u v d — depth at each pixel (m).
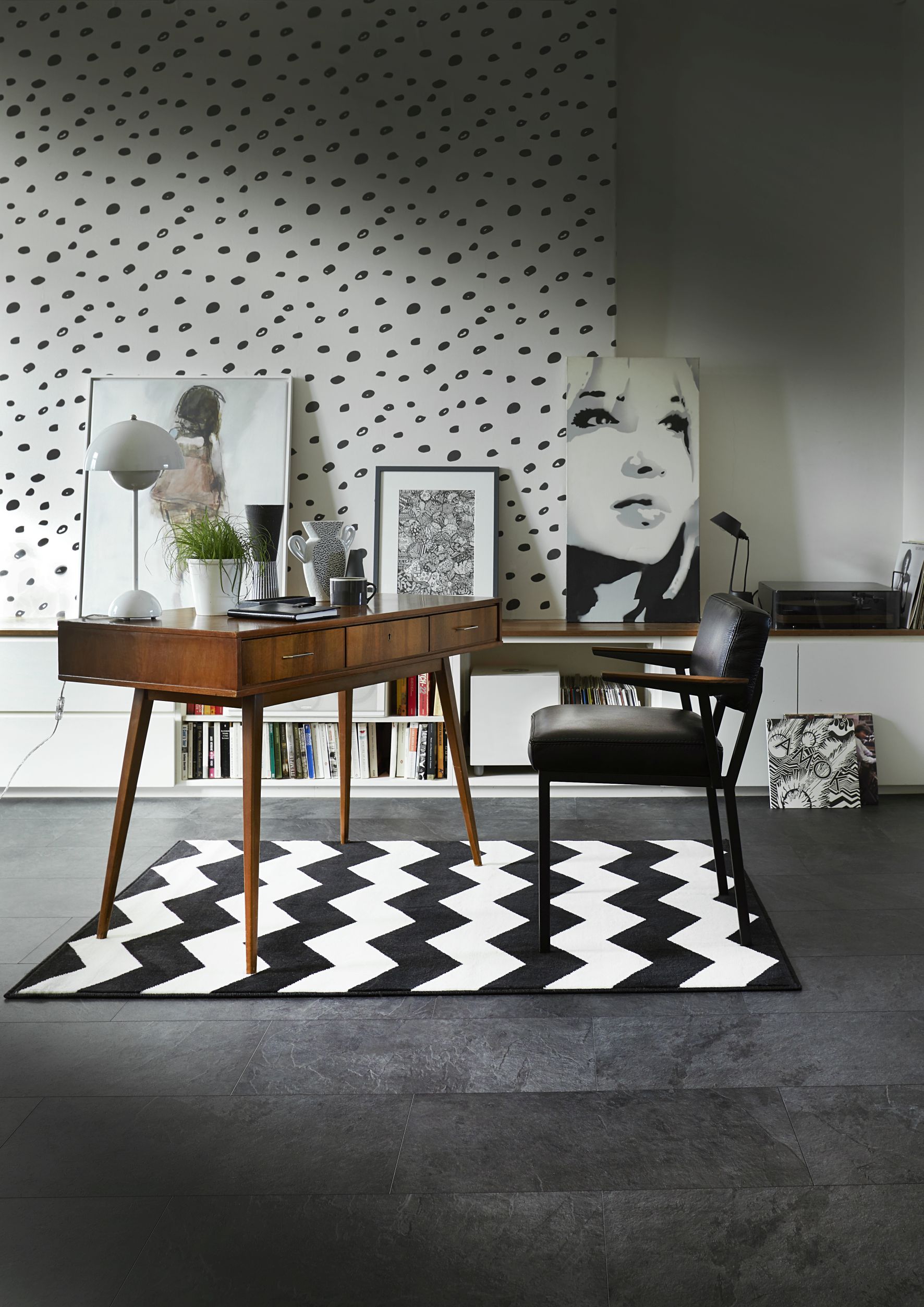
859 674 3.97
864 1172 1.67
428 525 4.34
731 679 2.51
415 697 4.02
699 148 4.36
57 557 4.41
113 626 2.48
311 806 3.93
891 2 4.30
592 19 4.23
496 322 4.32
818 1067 2.00
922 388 4.27
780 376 4.44
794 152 4.36
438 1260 1.47
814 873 3.13
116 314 4.35
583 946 2.55
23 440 4.39
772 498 4.48
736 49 4.34
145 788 4.02
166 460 2.85
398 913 2.77
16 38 4.30
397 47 4.26
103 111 4.31
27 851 3.37
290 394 4.32
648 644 4.05
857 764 3.93
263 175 4.31
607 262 4.28
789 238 4.39
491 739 4.01
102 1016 2.21
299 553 2.88
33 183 4.34
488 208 4.29
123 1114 1.84
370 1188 1.63
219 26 4.28
